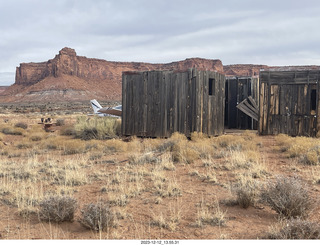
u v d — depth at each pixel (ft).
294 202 18.58
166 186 26.16
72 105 453.58
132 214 19.93
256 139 57.72
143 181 28.17
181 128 60.03
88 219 17.25
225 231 16.88
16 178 31.04
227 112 92.12
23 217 19.51
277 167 32.81
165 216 19.30
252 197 21.09
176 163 36.52
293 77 65.16
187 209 20.62
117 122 73.36
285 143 48.93
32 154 49.03
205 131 62.03
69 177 28.96
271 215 19.38
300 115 64.64
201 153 40.55
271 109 67.36
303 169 31.30
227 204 21.34
